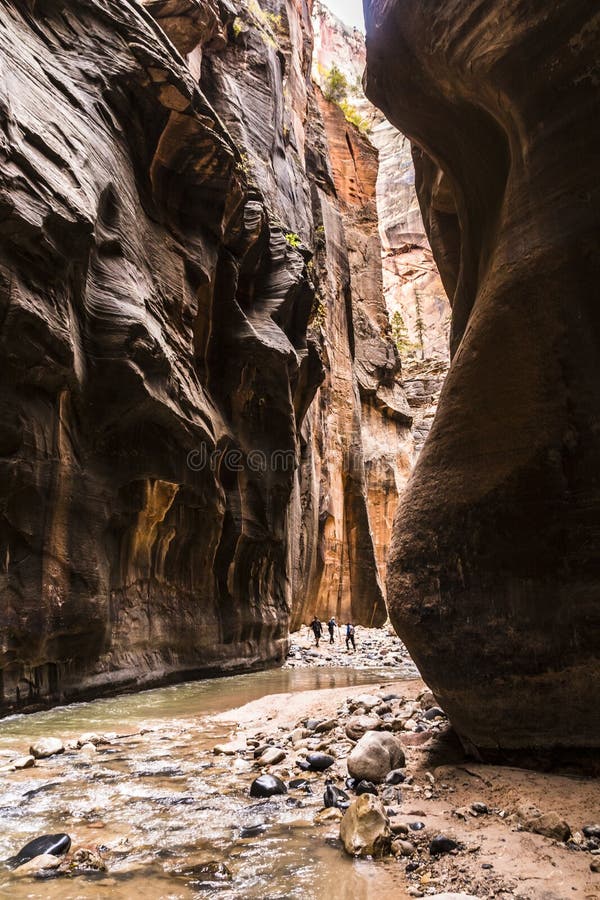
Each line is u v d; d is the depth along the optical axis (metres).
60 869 3.73
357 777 5.27
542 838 3.89
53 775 5.92
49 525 10.34
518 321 5.46
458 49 5.82
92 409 11.52
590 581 4.78
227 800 5.04
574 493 4.95
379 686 10.27
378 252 49.59
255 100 26.34
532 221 5.51
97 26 12.81
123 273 12.20
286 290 20.67
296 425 23.95
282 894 3.37
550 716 4.93
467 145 7.04
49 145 9.96
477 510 5.36
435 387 63.91
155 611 14.45
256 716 8.98
